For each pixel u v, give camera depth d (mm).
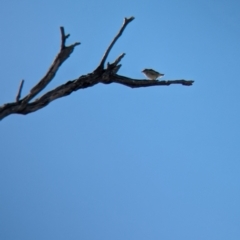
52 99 12375
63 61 12148
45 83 12047
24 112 12094
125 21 12883
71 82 12656
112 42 12875
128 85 13273
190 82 13531
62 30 11977
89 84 12828
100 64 12922
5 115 11875
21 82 11883
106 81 13047
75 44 12203
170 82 13508
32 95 12016
